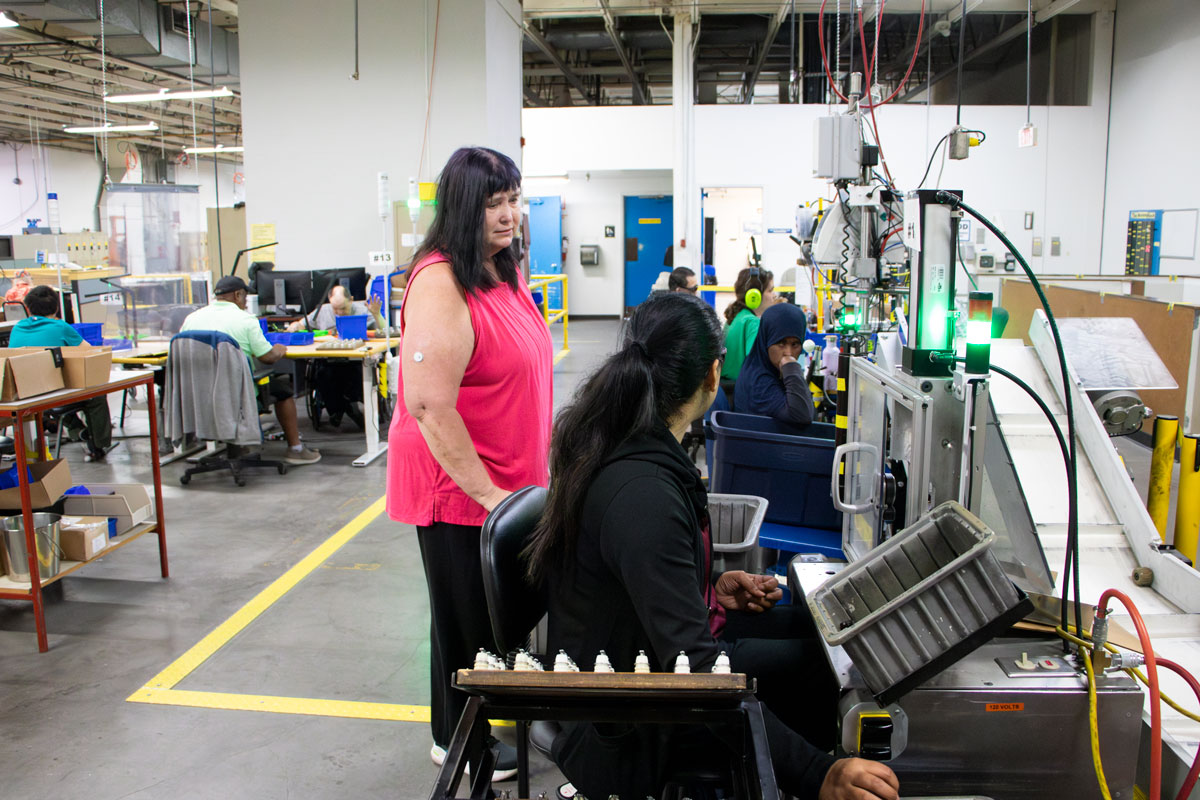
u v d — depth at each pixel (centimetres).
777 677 162
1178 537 257
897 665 124
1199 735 160
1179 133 867
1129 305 512
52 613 318
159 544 361
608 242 1378
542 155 1102
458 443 178
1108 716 137
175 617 314
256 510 450
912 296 149
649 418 123
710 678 96
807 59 1133
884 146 987
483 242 185
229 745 231
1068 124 979
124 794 210
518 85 866
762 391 331
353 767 221
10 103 1435
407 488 191
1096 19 970
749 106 987
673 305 132
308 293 694
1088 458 271
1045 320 287
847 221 253
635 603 115
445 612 194
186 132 1728
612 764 121
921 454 145
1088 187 990
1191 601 225
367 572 360
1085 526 257
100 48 930
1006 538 196
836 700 160
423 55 758
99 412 552
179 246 902
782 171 997
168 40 948
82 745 231
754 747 100
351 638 297
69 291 708
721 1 941
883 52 1106
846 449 186
